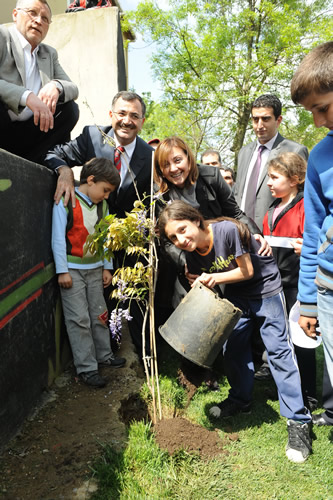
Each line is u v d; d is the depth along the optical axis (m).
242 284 2.47
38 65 2.85
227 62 10.88
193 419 2.54
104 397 2.47
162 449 2.12
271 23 10.95
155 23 11.19
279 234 2.82
